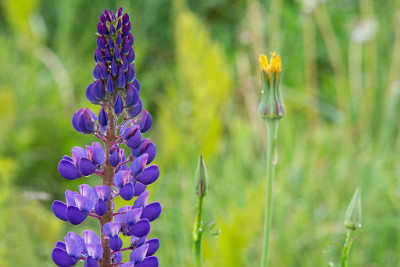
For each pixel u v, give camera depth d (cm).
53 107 656
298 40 761
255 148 669
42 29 786
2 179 433
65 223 513
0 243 407
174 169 608
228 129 711
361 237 520
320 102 737
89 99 216
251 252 496
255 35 648
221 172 612
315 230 512
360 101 696
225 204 545
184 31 591
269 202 269
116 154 215
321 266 489
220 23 849
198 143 588
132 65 215
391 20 815
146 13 828
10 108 602
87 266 212
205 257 456
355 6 858
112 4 848
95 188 214
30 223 416
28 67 743
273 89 266
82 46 807
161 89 765
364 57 802
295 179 584
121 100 212
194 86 587
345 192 579
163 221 525
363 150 612
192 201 544
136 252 220
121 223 218
